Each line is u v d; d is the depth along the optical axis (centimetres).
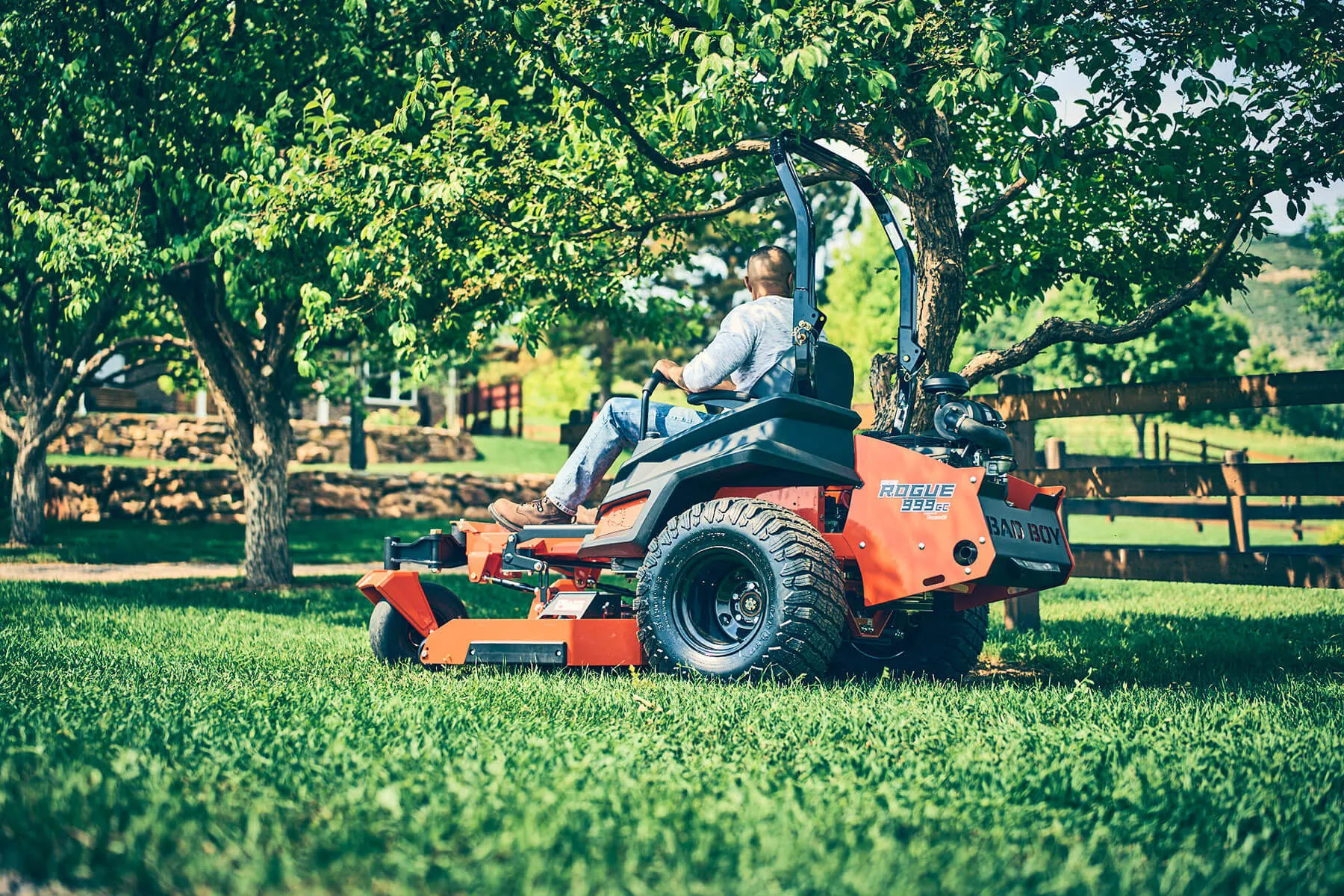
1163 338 2595
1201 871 242
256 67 1107
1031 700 454
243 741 349
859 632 547
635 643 562
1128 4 636
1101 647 732
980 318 918
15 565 1881
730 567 519
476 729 385
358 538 2480
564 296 909
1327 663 662
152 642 718
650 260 934
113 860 231
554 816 264
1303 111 661
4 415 2195
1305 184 685
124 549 2203
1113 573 861
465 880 220
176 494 2733
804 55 536
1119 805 299
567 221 827
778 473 523
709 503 512
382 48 1101
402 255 818
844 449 514
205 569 1842
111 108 1058
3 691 465
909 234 941
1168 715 421
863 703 436
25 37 1057
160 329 2089
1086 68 611
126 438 3094
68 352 2059
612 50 729
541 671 571
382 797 272
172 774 297
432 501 3009
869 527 505
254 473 1421
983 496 493
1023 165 566
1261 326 7000
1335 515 1262
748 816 268
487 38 742
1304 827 280
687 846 246
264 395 1410
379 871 228
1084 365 2761
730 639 514
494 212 836
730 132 684
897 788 303
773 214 1030
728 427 515
